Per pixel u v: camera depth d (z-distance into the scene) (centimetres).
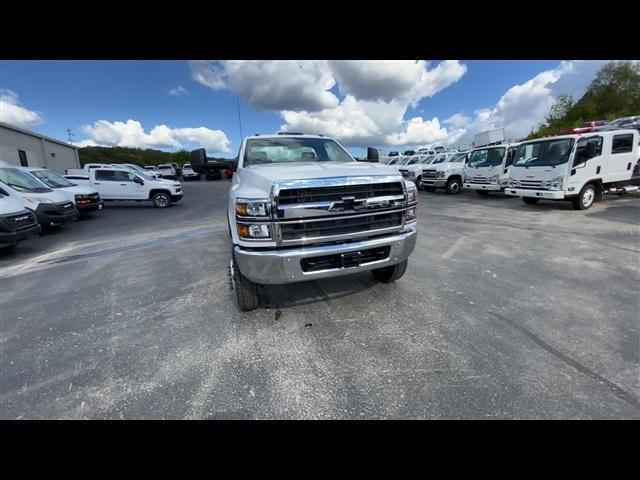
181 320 313
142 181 1310
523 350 246
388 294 354
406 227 306
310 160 425
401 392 206
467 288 369
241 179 331
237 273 297
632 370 220
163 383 221
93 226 920
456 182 1409
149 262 523
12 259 577
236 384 218
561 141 836
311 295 355
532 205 1000
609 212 815
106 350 265
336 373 226
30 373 236
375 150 487
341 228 272
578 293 349
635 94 3656
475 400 197
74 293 396
